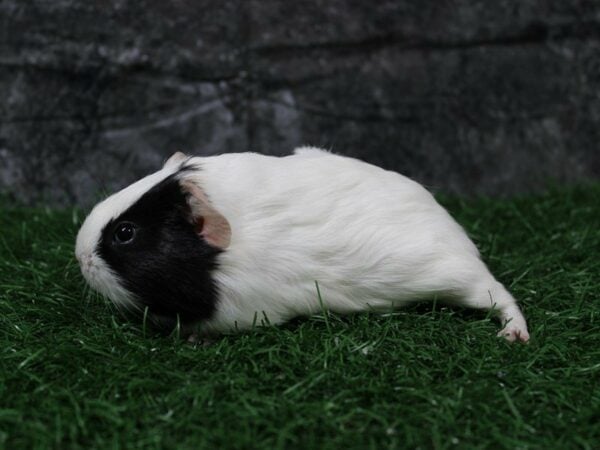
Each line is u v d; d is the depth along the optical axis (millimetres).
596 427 345
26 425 337
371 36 684
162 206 416
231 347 404
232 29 667
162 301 418
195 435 334
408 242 420
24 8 647
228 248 411
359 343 407
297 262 414
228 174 423
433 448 334
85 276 427
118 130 676
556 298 472
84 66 660
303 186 424
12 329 428
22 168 675
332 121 694
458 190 724
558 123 726
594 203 660
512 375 384
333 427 341
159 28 659
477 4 693
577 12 708
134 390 368
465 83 706
